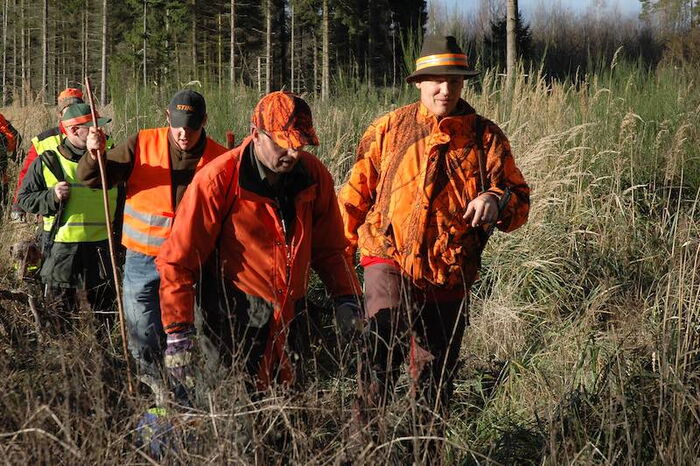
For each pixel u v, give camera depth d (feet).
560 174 24.57
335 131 28.09
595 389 13.66
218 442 9.18
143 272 14.62
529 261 20.65
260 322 10.94
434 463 10.75
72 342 11.58
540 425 13.06
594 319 18.10
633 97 30.94
